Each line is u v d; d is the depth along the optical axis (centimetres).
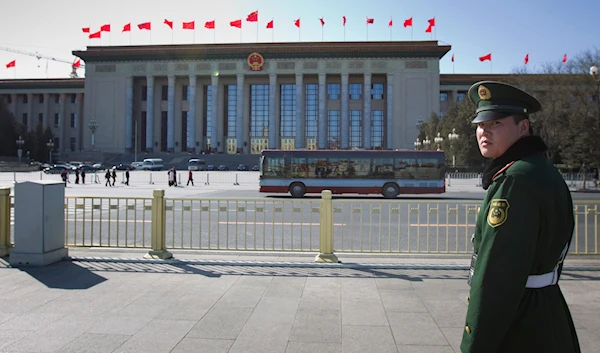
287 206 2134
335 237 1169
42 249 749
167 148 8131
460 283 657
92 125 7388
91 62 8188
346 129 7812
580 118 3672
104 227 1334
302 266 758
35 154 8019
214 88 8006
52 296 584
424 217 1694
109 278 675
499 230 206
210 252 884
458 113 5603
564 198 218
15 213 754
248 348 425
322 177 2556
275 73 7900
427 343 437
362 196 2836
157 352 414
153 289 618
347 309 538
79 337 448
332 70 7850
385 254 888
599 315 516
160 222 826
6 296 583
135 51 8006
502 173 222
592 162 3725
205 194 2798
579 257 841
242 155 7562
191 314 518
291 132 8269
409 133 7688
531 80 3975
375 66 7812
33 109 9481
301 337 451
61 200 800
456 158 5344
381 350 421
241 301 567
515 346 212
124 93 8119
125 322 490
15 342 435
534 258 215
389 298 583
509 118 235
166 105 8475
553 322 216
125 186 3600
